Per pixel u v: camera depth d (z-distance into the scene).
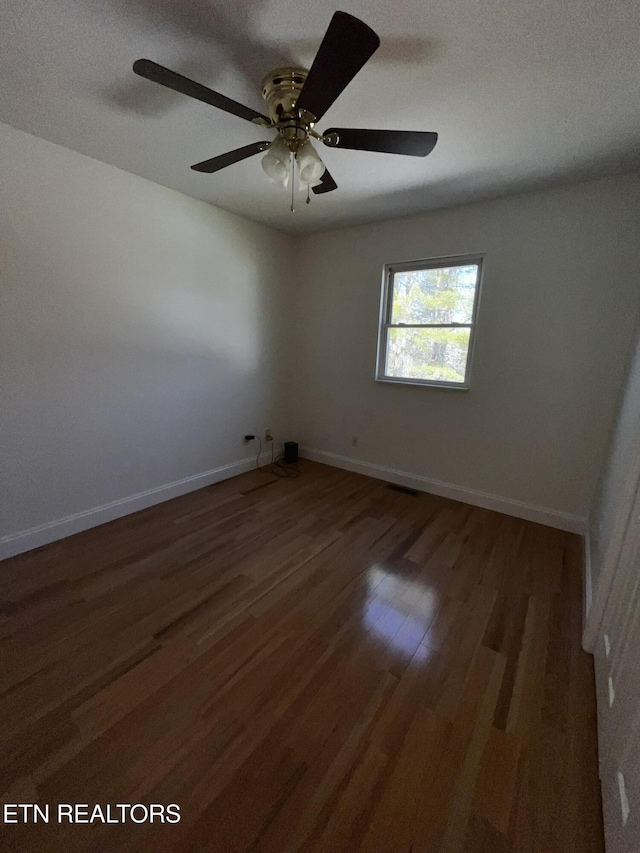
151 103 1.70
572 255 2.50
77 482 2.50
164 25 1.25
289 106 1.46
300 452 4.32
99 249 2.38
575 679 1.53
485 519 2.90
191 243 2.91
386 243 3.28
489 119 1.74
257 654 1.60
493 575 2.21
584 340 2.54
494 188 2.52
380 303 3.40
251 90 1.61
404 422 3.46
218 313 3.23
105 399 2.57
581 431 2.63
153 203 2.61
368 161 2.15
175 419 3.06
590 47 1.28
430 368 3.27
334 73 1.12
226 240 3.17
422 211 3.00
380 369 3.56
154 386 2.86
